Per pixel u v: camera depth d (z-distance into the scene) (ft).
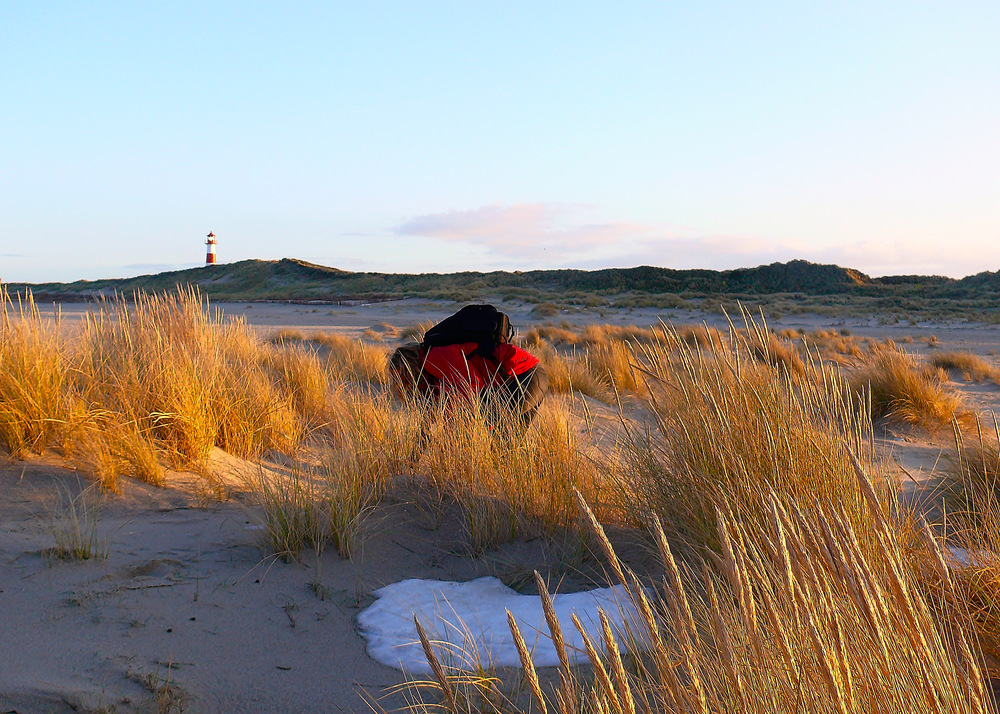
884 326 134.62
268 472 19.08
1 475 15.17
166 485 16.53
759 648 5.29
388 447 19.51
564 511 16.12
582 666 10.08
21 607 10.64
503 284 285.64
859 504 11.49
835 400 14.11
